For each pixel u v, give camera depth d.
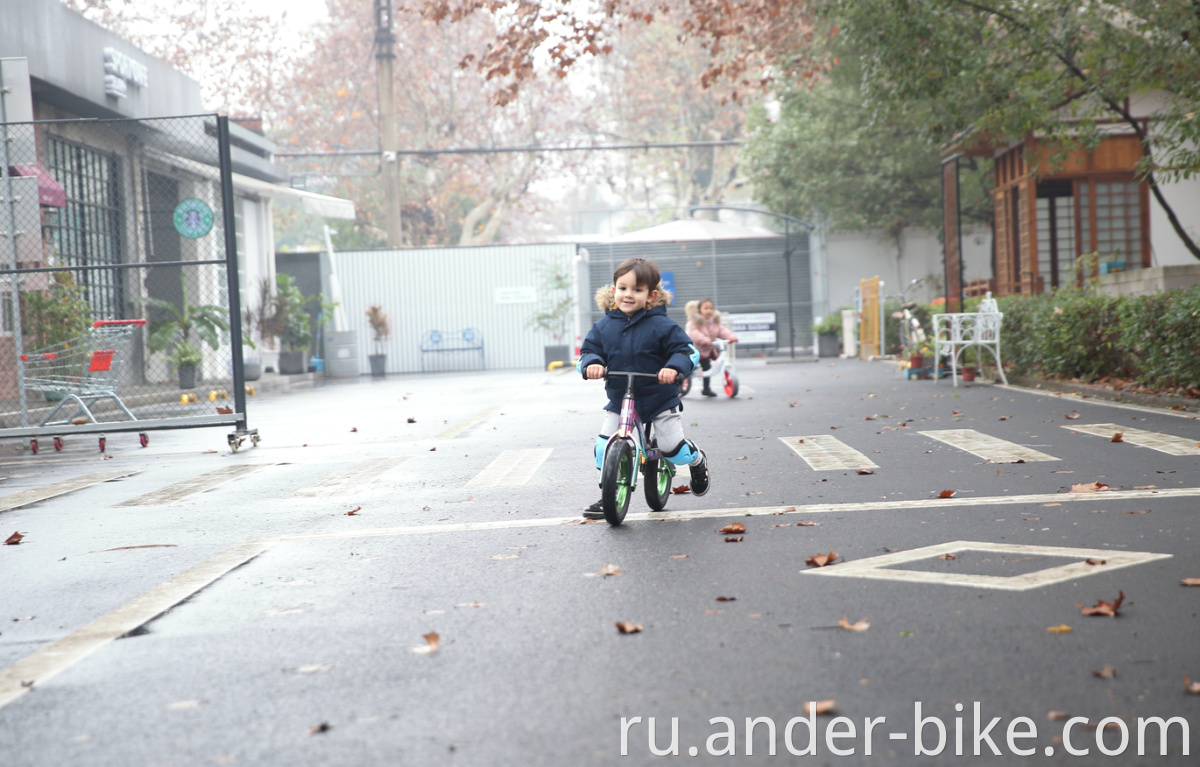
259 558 5.45
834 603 4.04
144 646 3.88
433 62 46.81
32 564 5.60
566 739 2.82
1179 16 14.05
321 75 46.12
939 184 32.56
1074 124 17.75
